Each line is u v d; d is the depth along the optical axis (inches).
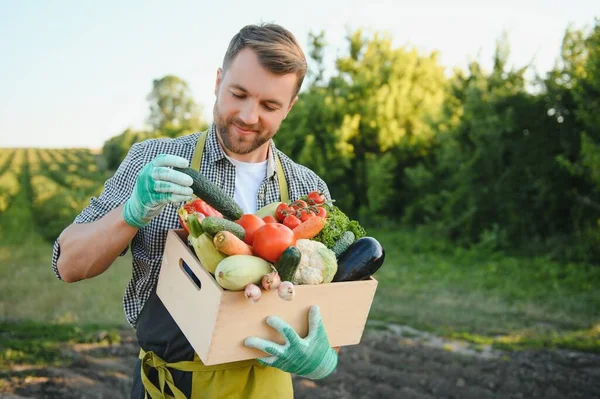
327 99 737.0
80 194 671.1
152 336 85.9
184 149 92.0
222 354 70.1
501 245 529.7
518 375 236.8
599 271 434.3
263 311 70.6
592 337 293.3
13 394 196.5
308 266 73.7
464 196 573.9
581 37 496.1
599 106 461.1
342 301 76.7
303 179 101.0
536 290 401.1
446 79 806.5
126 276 409.4
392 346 268.5
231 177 92.7
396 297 373.1
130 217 74.0
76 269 80.3
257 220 74.6
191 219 69.7
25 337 256.4
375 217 695.1
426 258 526.9
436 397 212.1
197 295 72.6
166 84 1509.6
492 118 527.5
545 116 518.6
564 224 524.7
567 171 505.4
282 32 82.0
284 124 747.4
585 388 225.1
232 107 80.4
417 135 697.6
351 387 218.7
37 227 605.0
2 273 402.9
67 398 197.8
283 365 72.1
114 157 1002.1
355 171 733.9
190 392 83.4
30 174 921.5
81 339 256.5
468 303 361.7
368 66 798.5
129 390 208.8
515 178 530.9
